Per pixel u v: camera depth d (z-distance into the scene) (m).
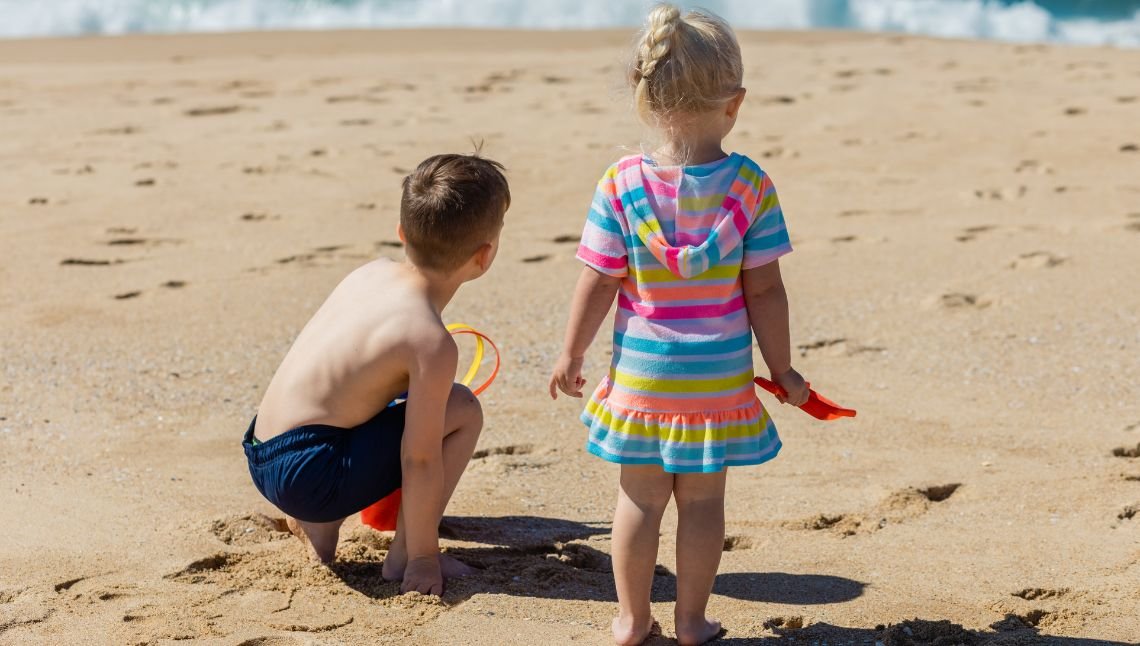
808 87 17.30
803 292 8.16
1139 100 15.45
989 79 17.72
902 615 4.04
